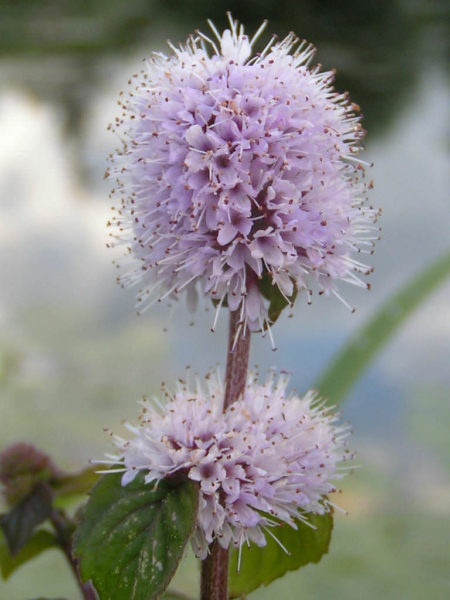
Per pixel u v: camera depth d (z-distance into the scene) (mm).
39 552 75
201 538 59
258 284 63
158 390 213
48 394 207
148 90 64
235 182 59
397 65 488
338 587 137
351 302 246
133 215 65
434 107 420
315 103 62
